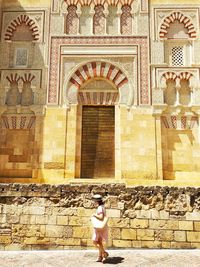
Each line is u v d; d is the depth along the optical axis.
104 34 19.72
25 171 18.08
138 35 19.61
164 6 20.08
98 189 12.29
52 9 20.16
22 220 12.12
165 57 19.44
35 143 18.27
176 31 19.88
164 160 18.03
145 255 10.45
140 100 18.69
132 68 19.23
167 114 18.66
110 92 19.14
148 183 17.36
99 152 18.45
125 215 11.99
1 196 12.33
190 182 17.45
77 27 19.94
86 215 12.06
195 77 19.02
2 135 18.61
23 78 19.27
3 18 20.16
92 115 19.02
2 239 11.98
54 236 11.95
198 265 9.45
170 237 11.75
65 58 19.41
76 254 10.61
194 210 11.95
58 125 18.45
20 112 18.83
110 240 11.79
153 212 11.98
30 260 9.98
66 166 17.88
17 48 19.81
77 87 19.05
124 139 18.16
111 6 20.23
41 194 12.31
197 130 18.44
